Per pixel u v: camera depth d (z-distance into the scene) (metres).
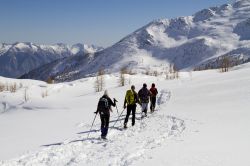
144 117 25.81
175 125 19.73
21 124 33.97
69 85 135.88
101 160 12.85
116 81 128.12
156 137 16.66
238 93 32.69
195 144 13.71
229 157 11.28
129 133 19.34
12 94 119.56
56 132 23.41
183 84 61.31
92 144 16.91
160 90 57.25
